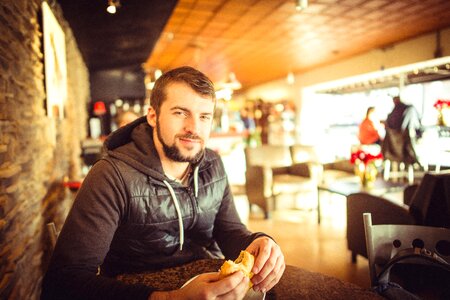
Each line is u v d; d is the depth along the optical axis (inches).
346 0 152.2
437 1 154.3
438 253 48.6
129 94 261.4
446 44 199.8
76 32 153.0
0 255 48.4
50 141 90.6
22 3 68.5
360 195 102.1
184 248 51.1
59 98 103.6
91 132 216.5
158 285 40.9
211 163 54.0
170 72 42.9
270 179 163.5
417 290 78.4
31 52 75.0
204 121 42.8
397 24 189.9
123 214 44.4
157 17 144.8
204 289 29.7
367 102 300.0
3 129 52.5
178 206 48.2
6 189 52.4
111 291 33.6
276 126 377.7
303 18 177.0
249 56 276.1
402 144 199.9
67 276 35.4
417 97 251.8
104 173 43.0
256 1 151.8
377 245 49.9
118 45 189.2
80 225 39.2
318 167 176.4
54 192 93.4
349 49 253.6
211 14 168.9
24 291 61.0
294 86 382.9
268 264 37.9
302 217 166.1
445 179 79.2
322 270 106.0
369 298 37.3
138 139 47.2
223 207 55.9
